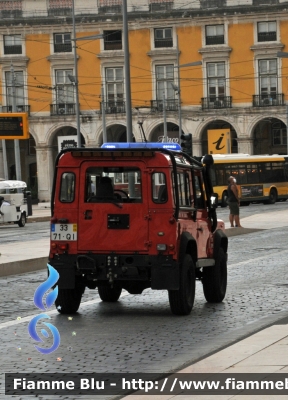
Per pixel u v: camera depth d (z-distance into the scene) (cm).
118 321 1409
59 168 1445
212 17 7706
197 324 1364
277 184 6669
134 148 1416
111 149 1422
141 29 7869
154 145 1644
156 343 1204
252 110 7625
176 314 1462
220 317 1435
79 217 1433
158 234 1408
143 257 1412
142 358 1098
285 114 7575
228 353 1074
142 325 1365
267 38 7644
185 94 7812
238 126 7694
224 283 1644
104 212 1423
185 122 7812
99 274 1429
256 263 2350
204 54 7762
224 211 5625
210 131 6788
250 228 3647
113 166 1425
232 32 7706
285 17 7575
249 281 1947
